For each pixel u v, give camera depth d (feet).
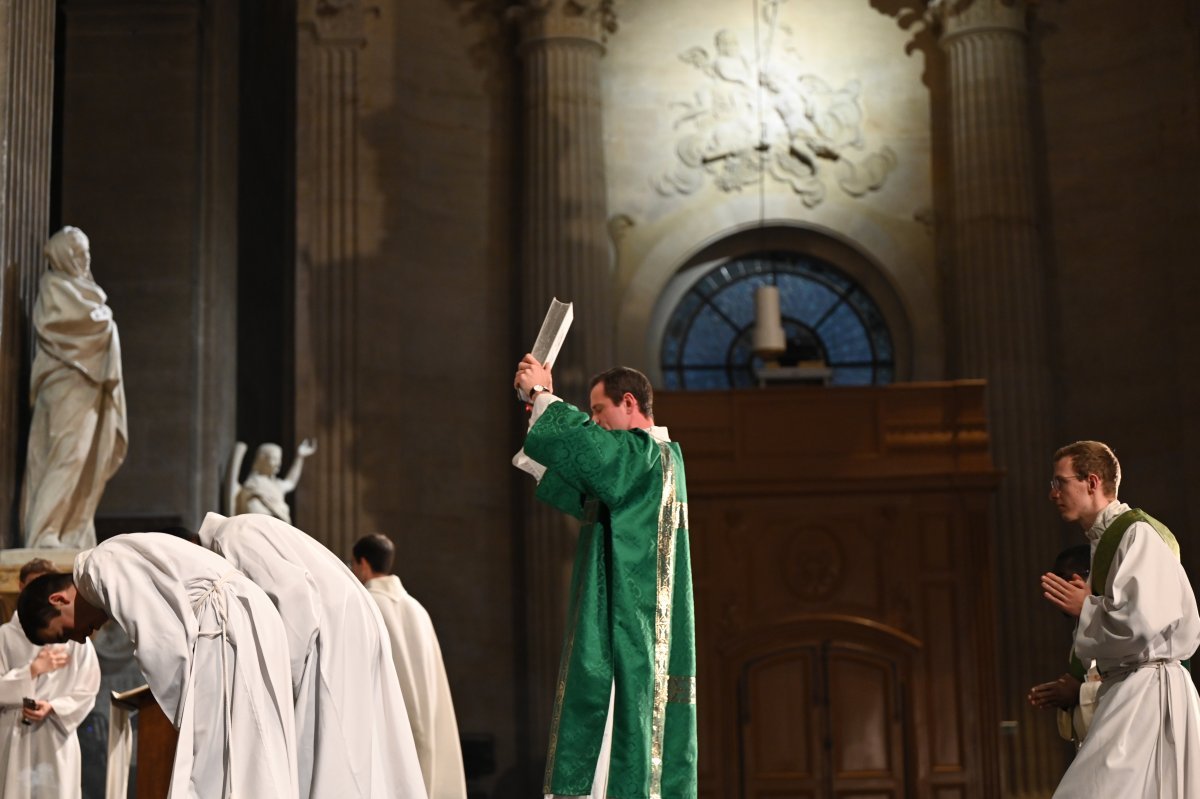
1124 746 20.71
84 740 37.96
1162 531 21.81
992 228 66.54
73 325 35.27
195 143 51.24
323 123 66.18
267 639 18.76
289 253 66.18
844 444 56.44
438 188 67.92
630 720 17.25
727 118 71.20
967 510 55.72
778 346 59.62
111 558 18.78
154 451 49.42
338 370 63.87
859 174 70.74
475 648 64.80
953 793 53.62
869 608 55.26
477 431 66.74
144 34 51.78
